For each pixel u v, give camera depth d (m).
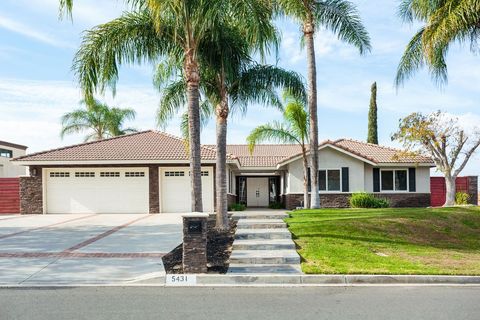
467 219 14.97
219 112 14.21
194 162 12.23
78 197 22.69
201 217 8.94
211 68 13.96
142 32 13.11
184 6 11.62
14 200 23.56
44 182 22.70
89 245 11.91
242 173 30.20
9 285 8.09
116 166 22.69
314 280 8.39
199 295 7.43
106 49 12.82
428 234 13.21
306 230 12.51
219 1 11.48
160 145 24.28
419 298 7.12
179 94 15.80
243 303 6.88
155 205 22.50
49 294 7.47
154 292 7.66
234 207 24.48
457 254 10.73
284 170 28.12
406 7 16.91
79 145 24.38
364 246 11.02
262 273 8.76
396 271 8.59
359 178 25.25
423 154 23.47
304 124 21.09
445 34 13.90
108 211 22.59
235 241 11.41
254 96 15.05
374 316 6.13
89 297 7.27
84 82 12.76
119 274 8.86
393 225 13.43
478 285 8.09
